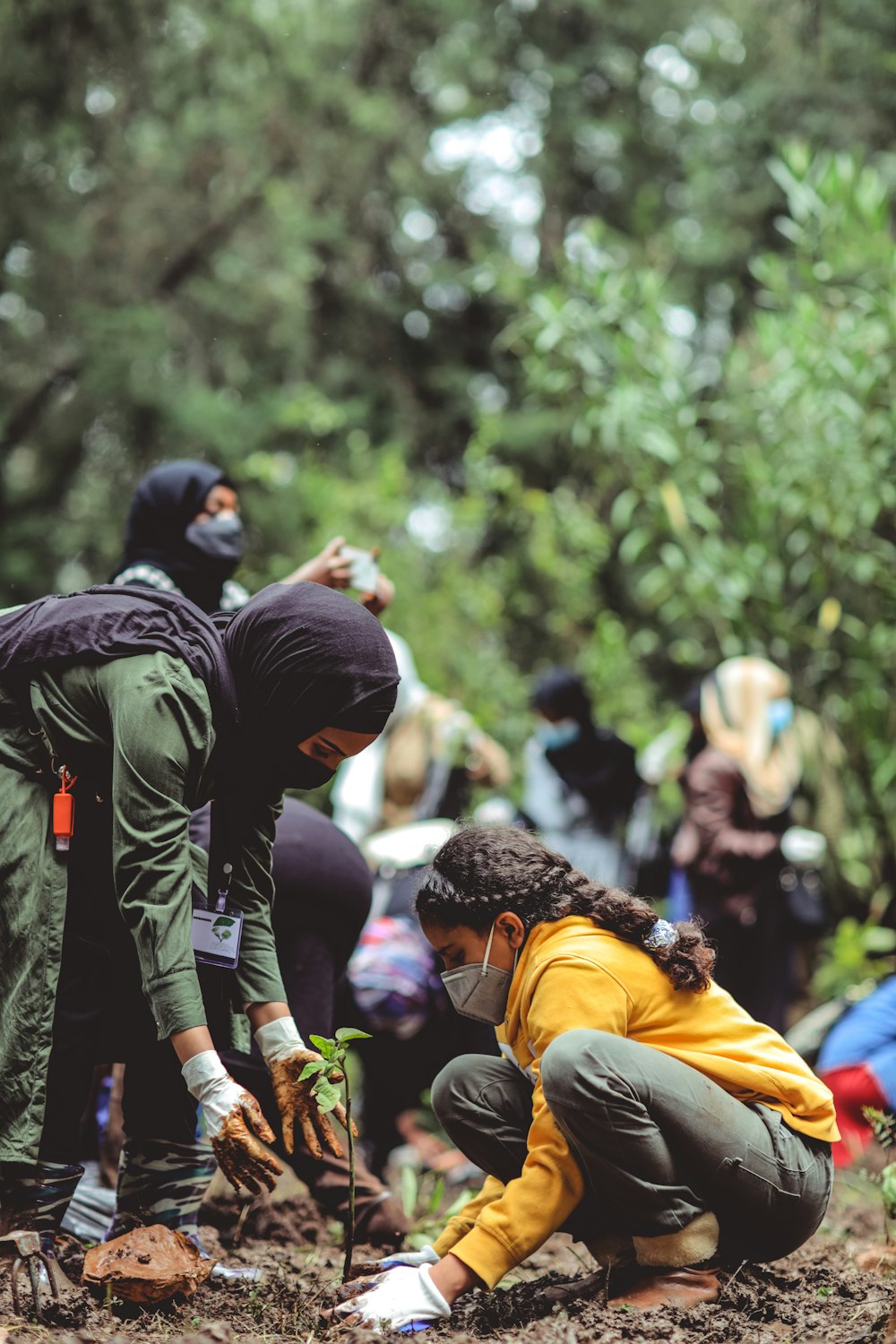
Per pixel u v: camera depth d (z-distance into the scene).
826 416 7.86
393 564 11.27
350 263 18.58
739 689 7.52
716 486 8.38
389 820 7.14
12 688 3.37
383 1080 6.27
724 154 16.14
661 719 12.66
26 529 15.70
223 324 16.28
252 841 3.62
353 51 16.56
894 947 8.66
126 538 5.10
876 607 8.38
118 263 15.54
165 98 13.98
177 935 3.20
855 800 8.45
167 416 15.07
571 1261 4.67
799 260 8.20
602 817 7.85
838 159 8.16
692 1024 3.52
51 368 15.59
